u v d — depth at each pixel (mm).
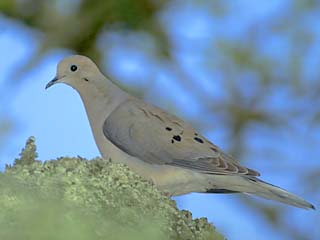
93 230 6062
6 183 6805
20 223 5727
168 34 19781
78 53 20062
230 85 19625
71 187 7402
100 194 7531
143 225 6195
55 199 6695
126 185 8000
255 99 20156
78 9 19812
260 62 19031
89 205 7160
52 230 5629
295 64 18906
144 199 8016
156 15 19734
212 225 8594
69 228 5652
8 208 6250
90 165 8305
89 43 20016
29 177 7512
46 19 19828
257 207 19219
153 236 5879
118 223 6961
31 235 5609
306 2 18281
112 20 19766
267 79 19453
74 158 8445
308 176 19359
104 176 8055
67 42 19891
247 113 20312
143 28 19734
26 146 8633
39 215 5676
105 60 19938
